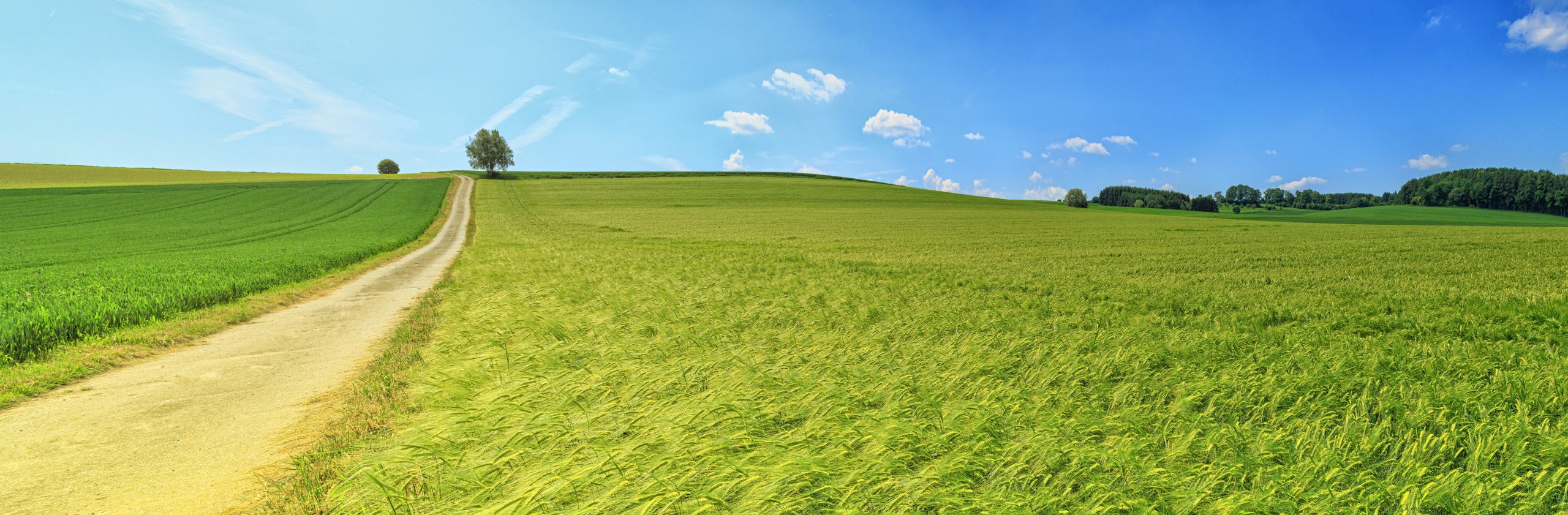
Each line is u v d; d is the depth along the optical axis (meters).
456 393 5.79
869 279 15.84
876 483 3.85
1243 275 18.19
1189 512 3.64
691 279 15.46
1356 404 5.57
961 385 6.20
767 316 10.16
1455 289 14.71
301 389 6.81
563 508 3.49
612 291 12.79
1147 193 125.50
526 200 79.44
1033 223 52.84
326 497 3.94
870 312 10.47
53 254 27.53
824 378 6.22
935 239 35.31
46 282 14.62
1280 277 17.72
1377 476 4.22
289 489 4.21
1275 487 3.84
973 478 4.07
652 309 10.57
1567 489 3.90
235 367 7.84
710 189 102.12
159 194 71.31
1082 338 8.43
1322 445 4.60
